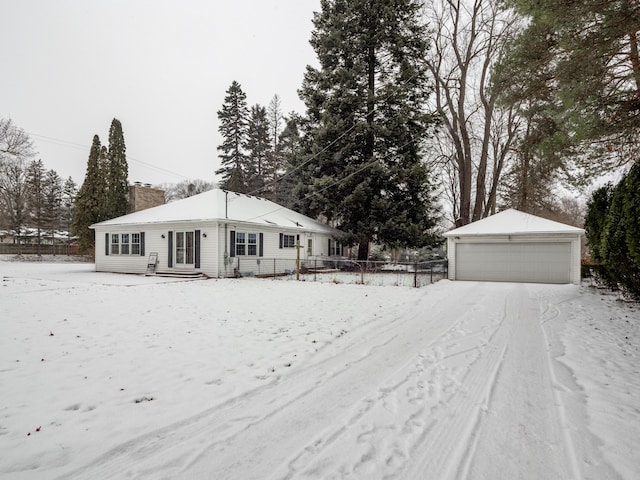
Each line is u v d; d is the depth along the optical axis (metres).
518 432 3.00
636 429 3.02
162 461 2.57
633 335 6.24
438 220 23.48
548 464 2.55
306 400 3.64
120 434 2.94
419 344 5.78
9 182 37.75
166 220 17.38
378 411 3.39
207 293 11.30
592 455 2.65
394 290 12.78
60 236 50.59
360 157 22.83
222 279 16.09
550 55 7.71
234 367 4.57
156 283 13.95
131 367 4.48
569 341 5.88
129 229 19.20
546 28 7.60
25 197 40.50
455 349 5.48
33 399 3.54
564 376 4.29
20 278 15.45
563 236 15.84
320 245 24.31
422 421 3.20
